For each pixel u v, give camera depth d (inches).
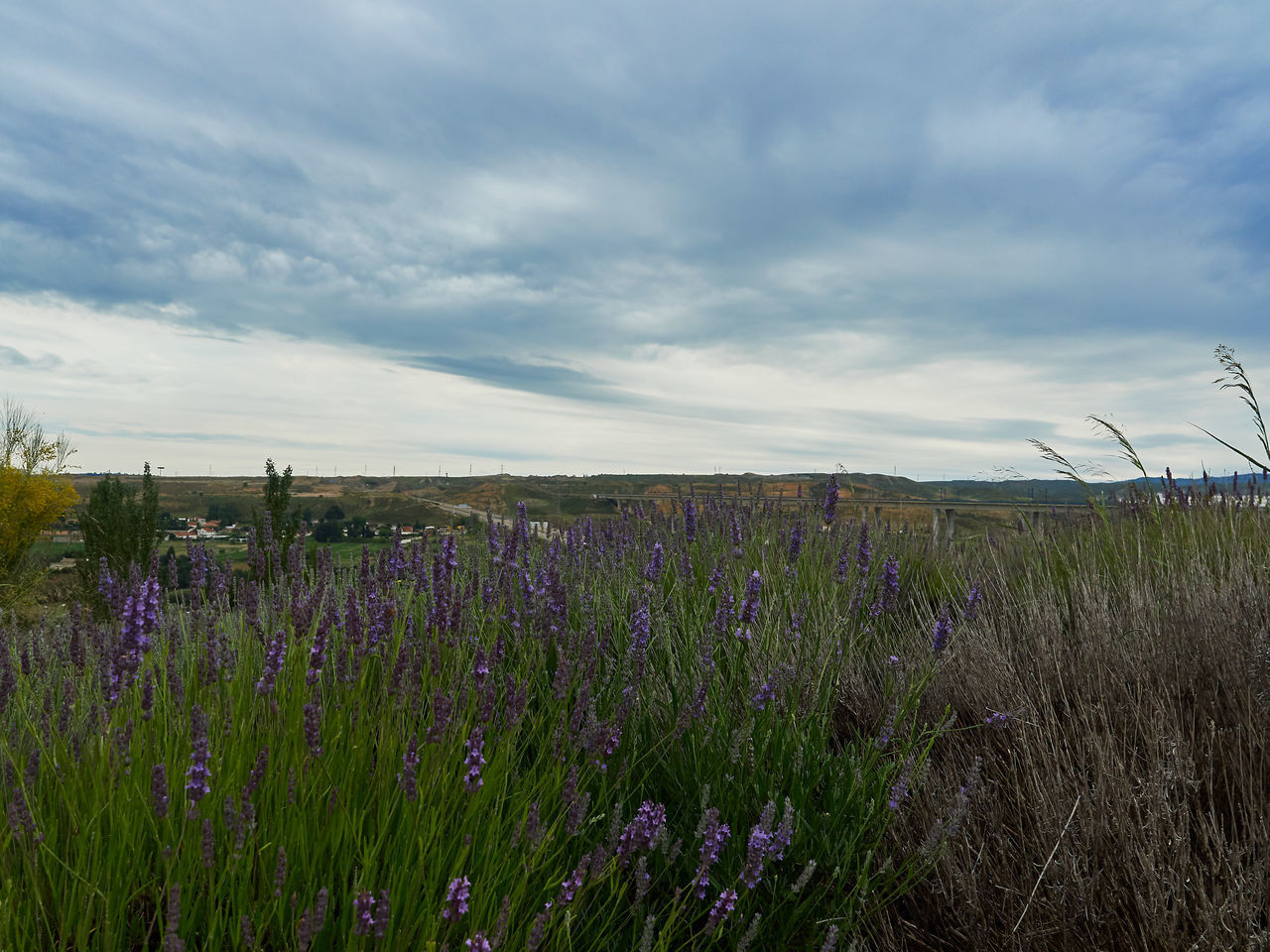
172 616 156.5
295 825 89.0
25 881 84.4
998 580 236.1
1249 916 85.3
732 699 143.9
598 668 160.2
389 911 74.7
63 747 105.0
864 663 176.7
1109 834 104.9
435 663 134.3
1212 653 149.2
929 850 106.0
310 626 130.3
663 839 98.0
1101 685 144.5
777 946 101.2
